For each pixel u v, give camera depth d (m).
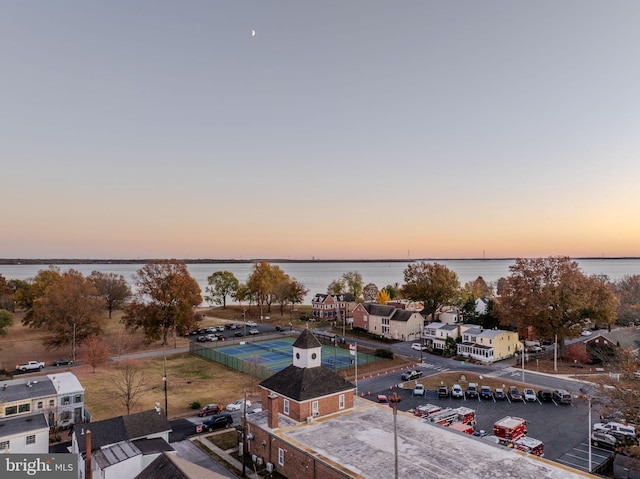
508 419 46.78
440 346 93.25
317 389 42.09
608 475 37.47
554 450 42.44
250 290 151.25
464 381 68.38
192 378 70.44
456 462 32.06
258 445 40.22
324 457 32.88
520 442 41.62
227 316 148.88
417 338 105.19
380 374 73.94
